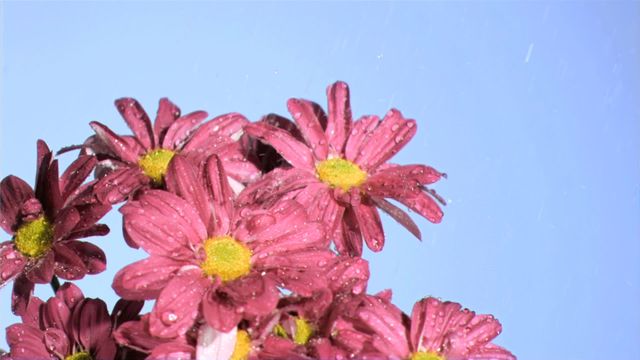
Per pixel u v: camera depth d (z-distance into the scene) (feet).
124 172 1.73
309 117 1.77
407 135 1.79
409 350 1.59
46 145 1.72
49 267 1.66
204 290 1.55
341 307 1.55
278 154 1.78
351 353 1.55
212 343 1.53
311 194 1.73
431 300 1.62
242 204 1.67
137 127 1.80
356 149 1.78
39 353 1.65
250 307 1.52
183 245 1.57
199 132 1.77
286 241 1.61
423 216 1.73
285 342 1.54
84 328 1.64
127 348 1.61
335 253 1.67
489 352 1.61
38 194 1.72
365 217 1.75
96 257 1.66
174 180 1.60
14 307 1.69
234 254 1.58
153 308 1.52
